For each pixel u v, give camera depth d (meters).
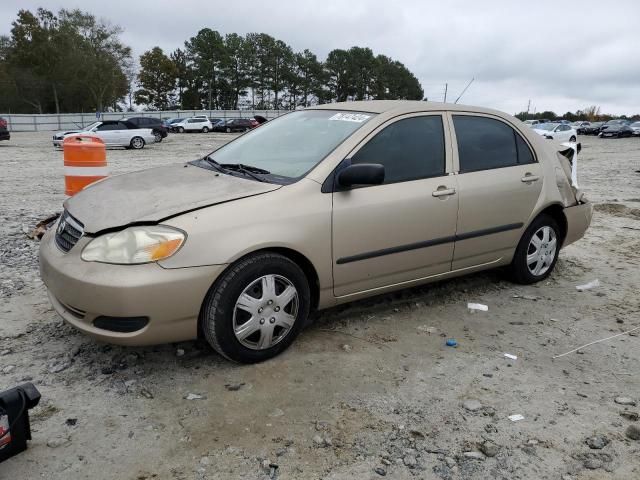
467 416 2.89
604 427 2.82
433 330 3.94
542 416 2.91
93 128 25.61
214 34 93.25
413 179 3.89
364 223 3.59
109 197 3.40
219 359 3.40
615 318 4.26
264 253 3.22
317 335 3.78
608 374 3.38
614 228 7.56
